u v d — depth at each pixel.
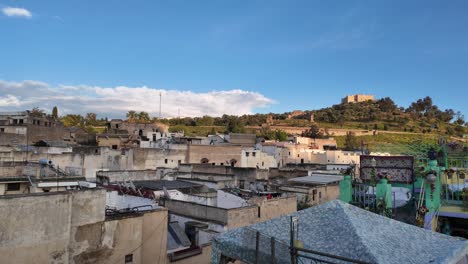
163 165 55.56
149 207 22.88
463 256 7.23
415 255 6.85
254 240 7.91
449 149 17.98
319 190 32.22
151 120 123.81
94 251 16.62
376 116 143.62
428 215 13.03
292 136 101.50
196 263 19.97
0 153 38.59
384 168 16.73
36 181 22.33
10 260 13.84
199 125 123.00
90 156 47.81
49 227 15.02
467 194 14.02
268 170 44.78
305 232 7.74
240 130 111.44
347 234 7.28
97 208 16.88
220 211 21.86
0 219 13.62
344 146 103.25
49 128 71.50
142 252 18.89
